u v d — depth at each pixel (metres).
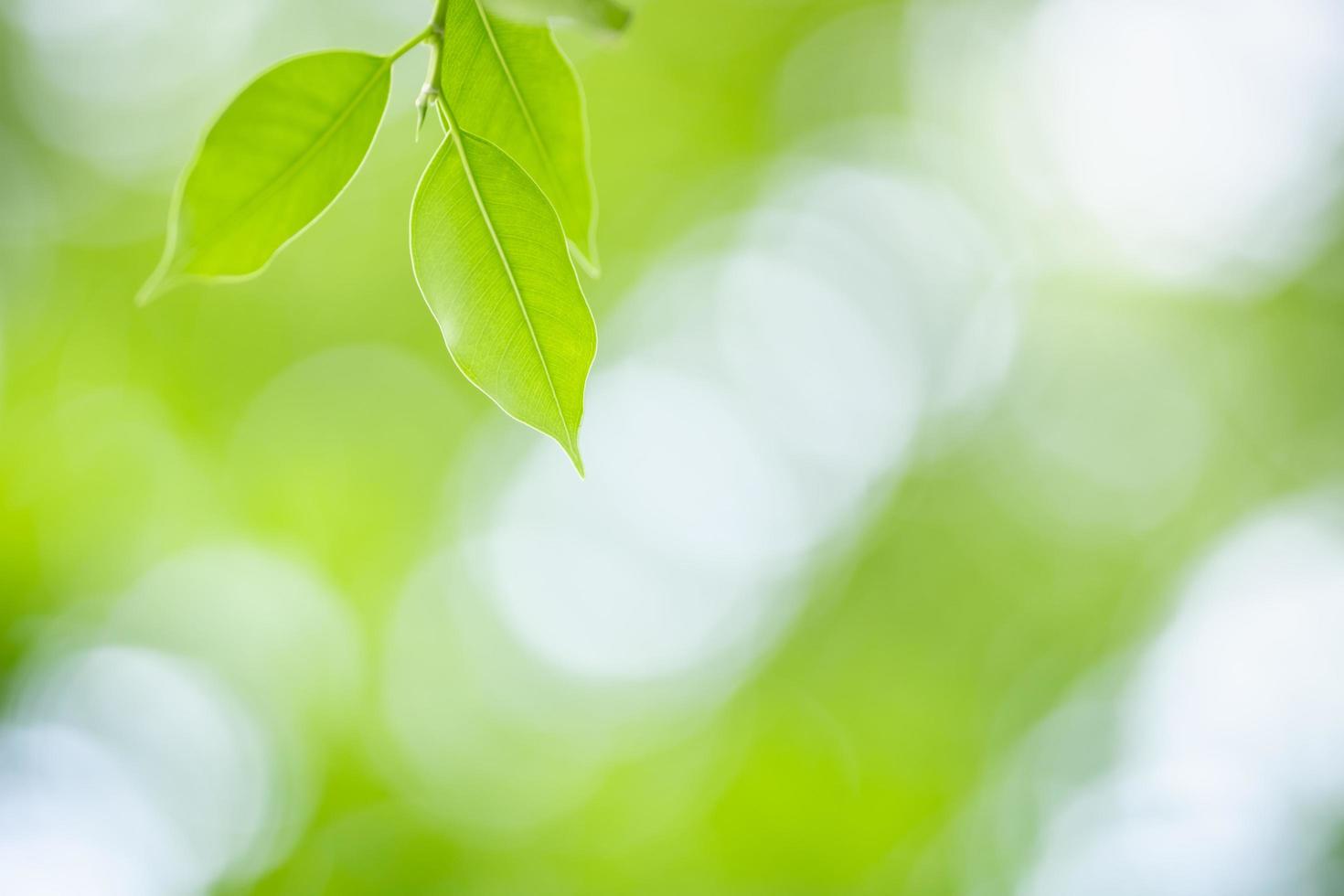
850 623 6.55
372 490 6.24
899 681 6.30
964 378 6.80
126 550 5.86
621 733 6.35
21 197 5.66
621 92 6.22
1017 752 6.06
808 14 6.31
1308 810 5.59
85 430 5.69
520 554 6.84
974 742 6.09
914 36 6.48
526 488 6.90
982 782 5.93
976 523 6.57
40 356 5.63
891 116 6.62
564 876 5.52
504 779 6.05
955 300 6.88
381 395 6.18
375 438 6.20
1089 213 6.64
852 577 6.66
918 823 5.75
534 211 0.98
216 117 0.96
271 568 6.14
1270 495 6.25
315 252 5.91
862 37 6.39
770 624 6.76
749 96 6.38
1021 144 6.73
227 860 5.29
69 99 5.84
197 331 5.84
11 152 5.66
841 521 6.86
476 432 6.42
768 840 5.64
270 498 6.09
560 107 1.13
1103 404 6.59
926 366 6.89
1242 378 6.37
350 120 1.01
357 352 6.11
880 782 5.86
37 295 5.64
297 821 5.48
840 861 5.59
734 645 6.77
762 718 6.27
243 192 0.98
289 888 5.21
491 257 0.98
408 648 6.32
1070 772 5.97
